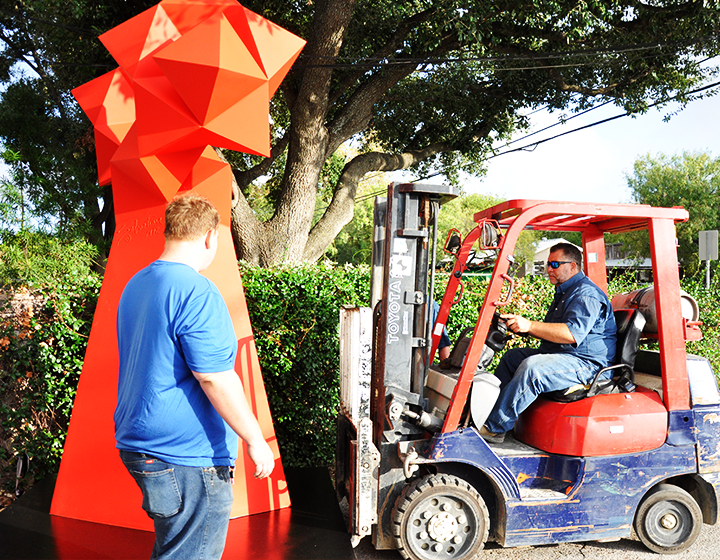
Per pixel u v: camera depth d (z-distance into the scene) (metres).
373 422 3.71
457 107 15.19
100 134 3.95
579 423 3.42
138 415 1.92
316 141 10.99
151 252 3.76
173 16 3.62
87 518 3.61
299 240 11.22
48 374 4.53
